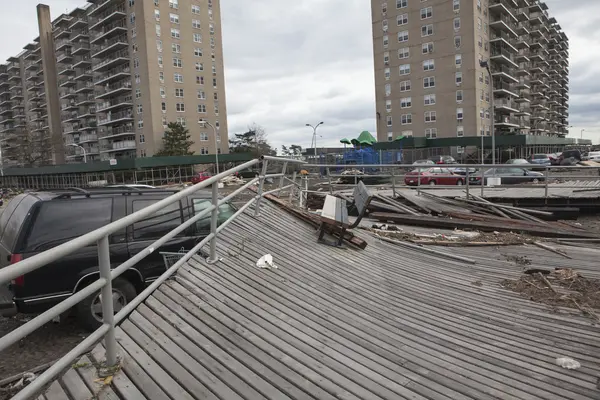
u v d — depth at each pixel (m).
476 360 3.48
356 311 4.34
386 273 5.88
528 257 6.99
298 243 6.57
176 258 5.41
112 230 2.72
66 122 91.75
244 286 4.50
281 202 8.58
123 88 69.81
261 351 3.23
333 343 3.54
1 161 102.69
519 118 77.50
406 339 3.80
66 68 87.06
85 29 80.94
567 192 13.31
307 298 4.47
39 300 4.65
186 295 4.06
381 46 64.88
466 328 4.14
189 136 65.50
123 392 2.58
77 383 2.65
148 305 3.79
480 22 60.00
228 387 2.74
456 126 59.59
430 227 9.80
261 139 97.75
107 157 78.81
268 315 3.88
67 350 4.65
